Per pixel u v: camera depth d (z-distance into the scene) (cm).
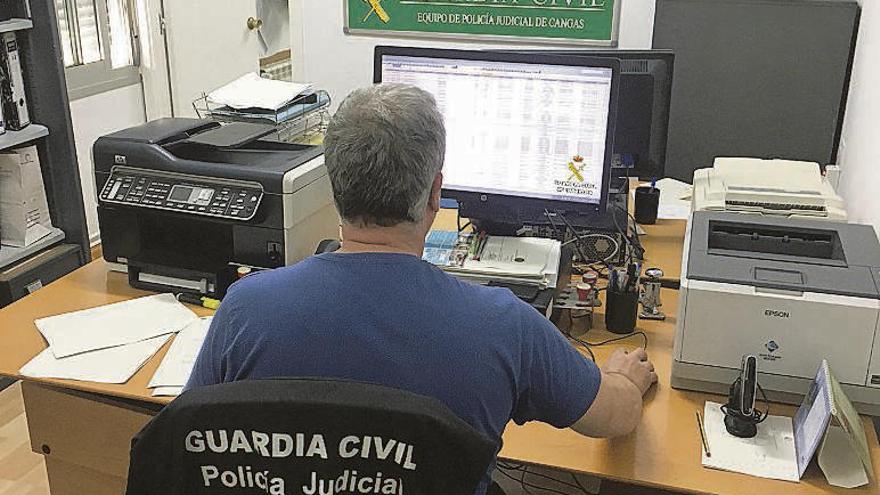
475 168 194
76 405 178
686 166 336
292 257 191
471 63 188
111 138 200
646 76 217
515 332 117
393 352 109
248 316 113
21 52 320
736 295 151
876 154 245
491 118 189
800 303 149
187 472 104
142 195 193
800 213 204
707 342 155
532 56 183
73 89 396
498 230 201
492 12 353
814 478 136
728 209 206
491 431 115
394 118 112
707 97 328
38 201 327
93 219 424
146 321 184
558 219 209
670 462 139
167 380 161
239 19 491
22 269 314
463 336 112
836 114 320
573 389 125
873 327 146
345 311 110
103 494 187
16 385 309
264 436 100
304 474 102
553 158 188
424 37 364
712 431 147
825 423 133
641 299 193
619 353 162
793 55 317
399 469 101
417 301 112
